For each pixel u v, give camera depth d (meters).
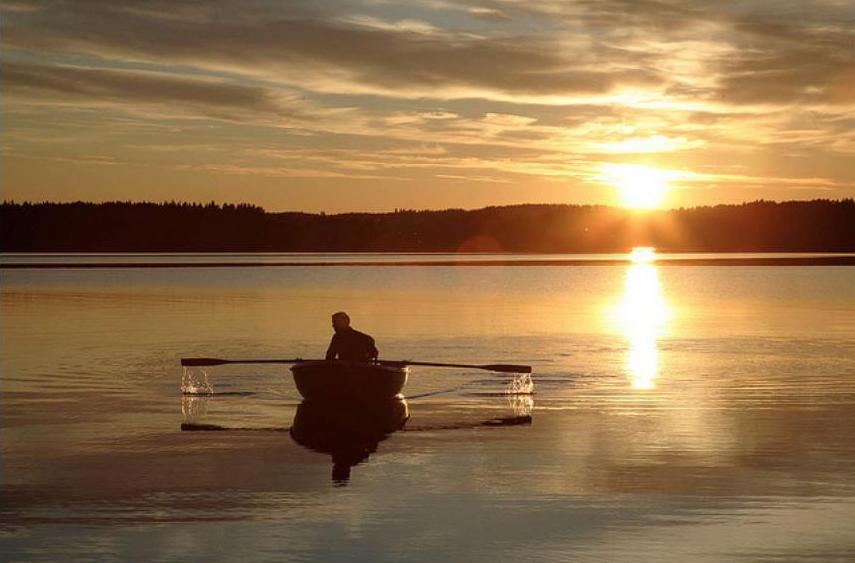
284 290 96.38
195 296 85.81
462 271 151.00
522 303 78.00
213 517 16.98
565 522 16.67
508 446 22.80
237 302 77.94
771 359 40.09
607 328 55.38
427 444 23.09
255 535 16.00
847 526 16.41
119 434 24.19
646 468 20.53
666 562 14.70
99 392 31.19
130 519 16.86
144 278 121.75
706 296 87.56
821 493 18.45
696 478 19.64
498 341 48.06
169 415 27.00
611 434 24.25
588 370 36.84
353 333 30.53
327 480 19.48
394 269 159.00
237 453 22.03
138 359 39.81
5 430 24.66
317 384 28.80
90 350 43.00
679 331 53.28
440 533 16.09
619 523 16.59
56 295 86.44
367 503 17.83
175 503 17.83
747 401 29.33
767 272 143.12
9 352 42.12
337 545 15.52
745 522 16.64
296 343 46.62
